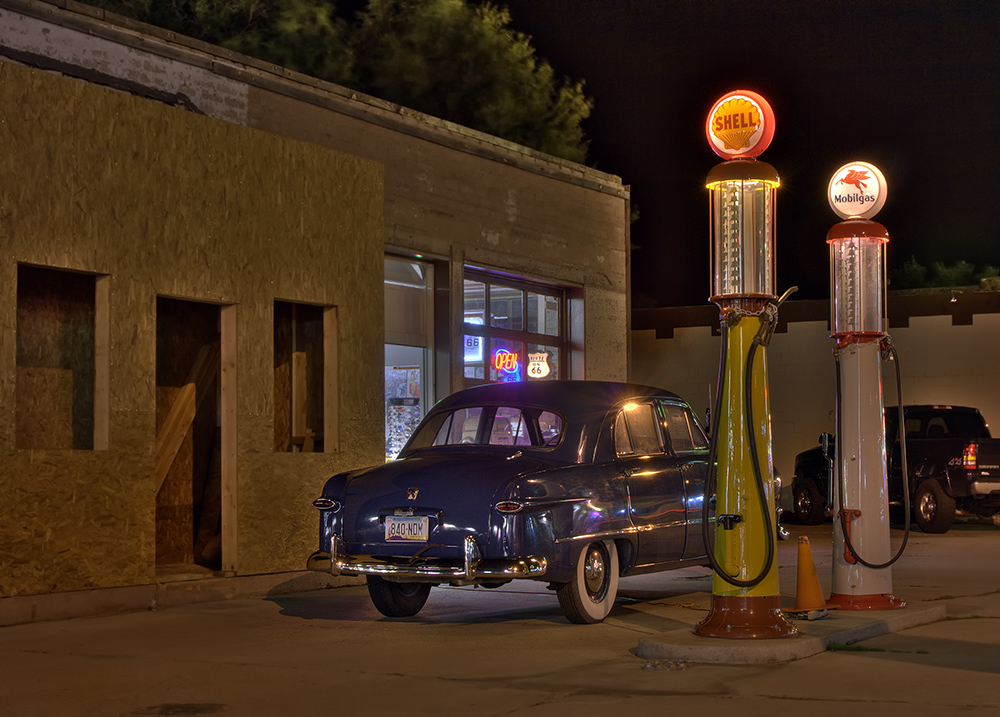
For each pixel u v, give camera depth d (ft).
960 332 86.17
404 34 78.28
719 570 24.67
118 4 70.13
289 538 38.70
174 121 35.91
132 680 23.02
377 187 43.21
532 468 29.25
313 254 40.37
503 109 79.46
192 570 37.40
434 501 28.86
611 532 29.99
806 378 88.17
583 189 59.62
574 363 59.41
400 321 48.80
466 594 36.78
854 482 30.04
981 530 68.74
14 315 31.17
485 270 53.21
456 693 21.26
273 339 39.34
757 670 22.80
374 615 32.27
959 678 21.74
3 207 31.07
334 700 20.85
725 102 25.54
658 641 24.41
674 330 92.58
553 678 22.49
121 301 34.01
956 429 70.90
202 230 36.52
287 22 74.08
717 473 25.50
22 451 31.14
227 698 21.21
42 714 20.15
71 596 31.94
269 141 39.01
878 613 28.86
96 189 33.50
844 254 30.53
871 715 18.69
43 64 35.27
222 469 37.50
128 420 33.94
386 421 48.11
